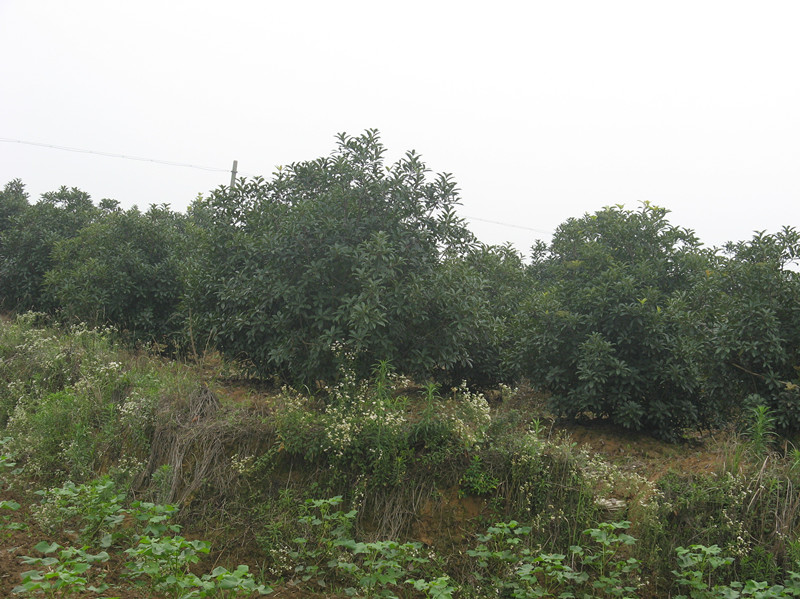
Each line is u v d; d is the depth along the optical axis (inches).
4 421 328.5
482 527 233.8
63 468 276.5
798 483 222.5
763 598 179.5
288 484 246.8
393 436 242.1
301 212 317.7
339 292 316.5
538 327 346.6
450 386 398.9
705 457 277.7
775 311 300.2
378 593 202.5
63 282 479.5
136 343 456.4
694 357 317.1
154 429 273.6
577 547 206.8
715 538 214.5
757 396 281.3
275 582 210.8
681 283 371.2
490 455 245.4
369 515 235.9
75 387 316.5
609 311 335.6
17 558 200.1
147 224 496.4
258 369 352.2
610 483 235.1
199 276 384.2
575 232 448.1
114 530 228.4
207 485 246.5
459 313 313.3
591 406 335.0
